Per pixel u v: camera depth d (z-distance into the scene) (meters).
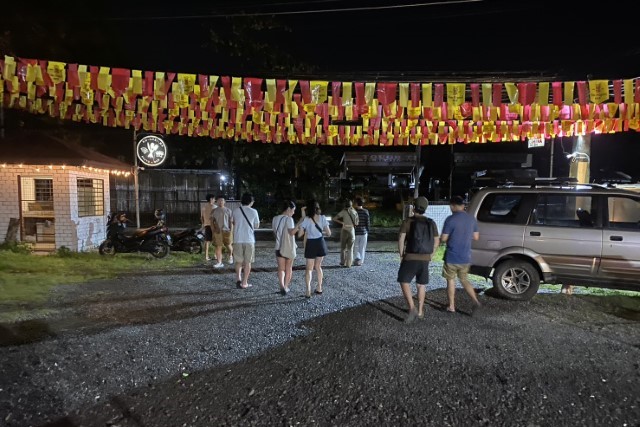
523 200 6.92
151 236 11.16
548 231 6.66
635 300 6.90
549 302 6.77
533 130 9.04
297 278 8.72
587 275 6.50
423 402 3.63
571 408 3.54
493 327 5.54
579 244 6.49
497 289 6.93
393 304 6.65
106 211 13.44
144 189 21.61
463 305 6.59
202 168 24.55
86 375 4.03
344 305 6.58
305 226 7.04
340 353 4.65
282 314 6.07
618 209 6.66
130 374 4.08
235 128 9.66
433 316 6.01
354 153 28.78
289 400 3.64
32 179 12.01
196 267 9.77
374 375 4.12
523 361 4.47
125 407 3.49
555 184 7.67
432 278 8.69
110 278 8.35
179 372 4.15
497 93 6.12
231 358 4.50
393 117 7.25
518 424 3.31
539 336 5.21
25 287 7.22
